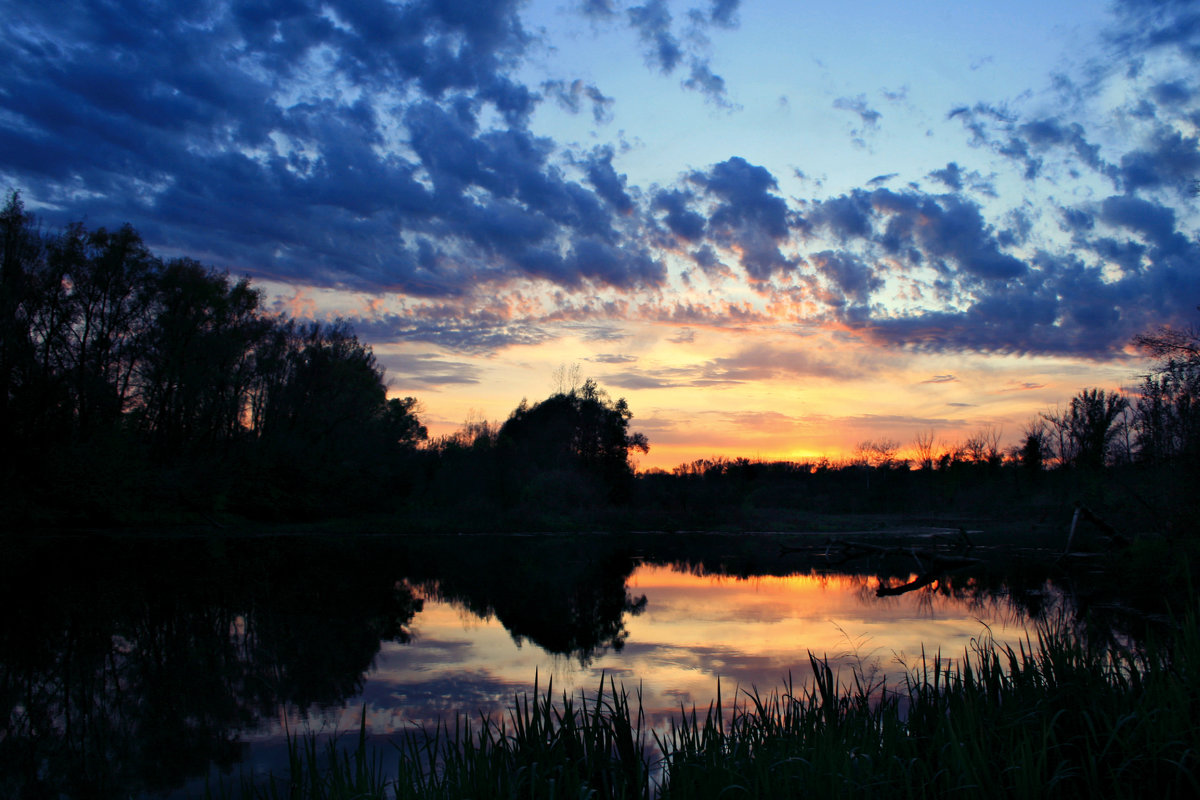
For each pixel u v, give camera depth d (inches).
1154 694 198.1
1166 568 636.7
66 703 361.4
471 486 1764.3
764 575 911.7
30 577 789.2
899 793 179.3
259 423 1812.3
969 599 692.1
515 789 181.3
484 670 421.7
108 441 1344.7
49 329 1389.0
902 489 2372.0
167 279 1549.0
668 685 381.1
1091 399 1811.0
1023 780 169.5
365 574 869.8
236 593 707.4
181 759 286.4
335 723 326.6
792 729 225.8
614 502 1991.9
